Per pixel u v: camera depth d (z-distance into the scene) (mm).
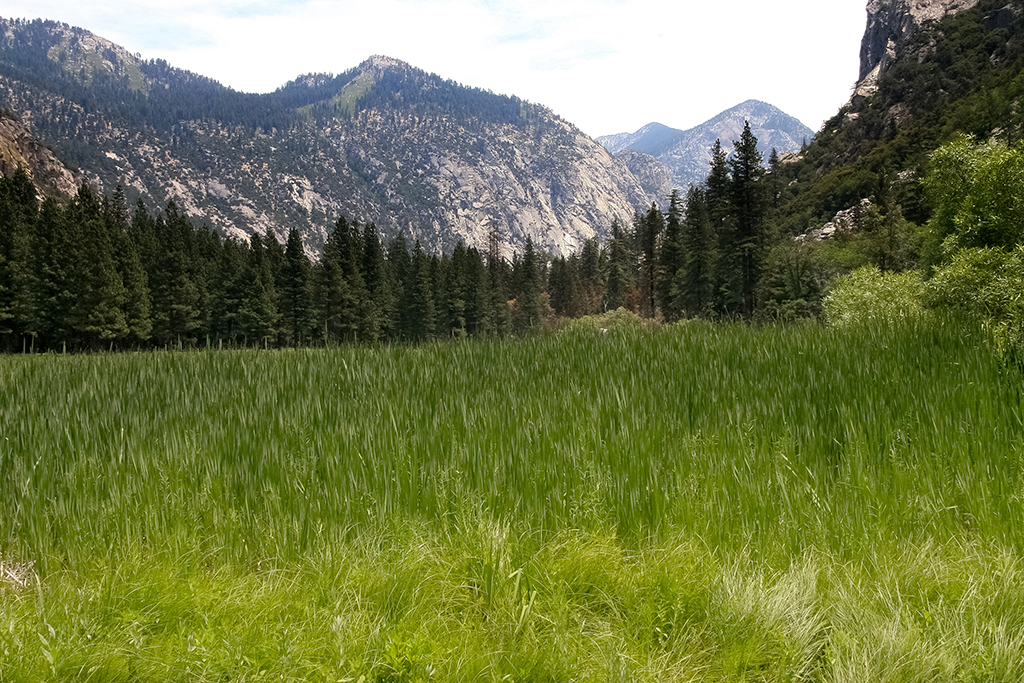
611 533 3418
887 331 7738
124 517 3406
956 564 3127
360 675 2221
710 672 2486
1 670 2172
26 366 8523
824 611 2734
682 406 5020
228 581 2953
